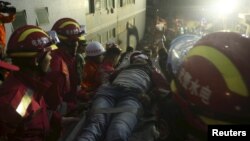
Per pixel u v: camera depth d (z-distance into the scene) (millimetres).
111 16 15422
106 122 2615
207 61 1051
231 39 1060
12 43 2426
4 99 2135
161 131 1231
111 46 4504
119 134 2342
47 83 2580
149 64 3744
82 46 4371
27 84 2330
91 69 4176
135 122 2617
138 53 3859
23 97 2211
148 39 21875
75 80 3895
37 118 2291
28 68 2395
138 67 3482
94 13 12680
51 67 3143
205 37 1147
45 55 2451
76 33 3889
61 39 3832
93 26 12727
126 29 18906
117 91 3041
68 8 9625
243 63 988
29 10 7074
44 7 7875
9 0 6203
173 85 1243
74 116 3346
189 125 1104
